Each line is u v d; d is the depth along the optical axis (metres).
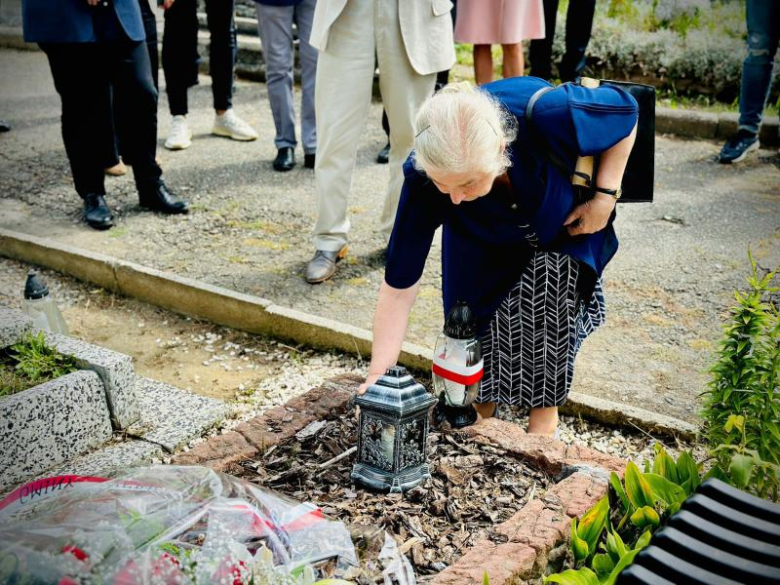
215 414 3.16
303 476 2.40
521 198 2.30
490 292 2.59
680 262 4.33
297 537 1.96
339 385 2.85
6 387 2.84
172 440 2.99
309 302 3.99
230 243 4.66
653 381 3.35
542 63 6.06
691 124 6.26
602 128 2.23
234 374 3.55
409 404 2.25
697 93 6.86
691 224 4.78
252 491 2.02
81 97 4.62
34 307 3.38
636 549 1.89
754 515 1.79
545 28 5.89
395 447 2.29
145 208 5.16
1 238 4.62
